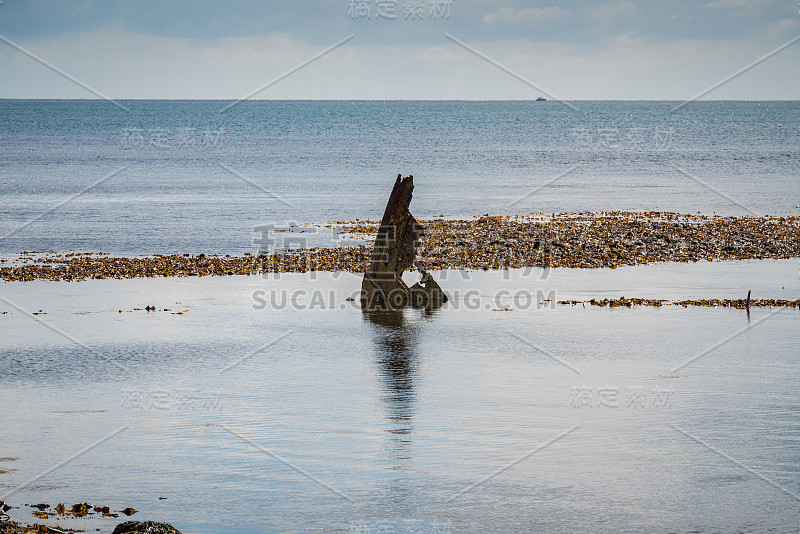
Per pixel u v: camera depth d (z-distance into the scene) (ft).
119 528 42.16
